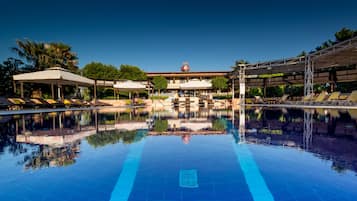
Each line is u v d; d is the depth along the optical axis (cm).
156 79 2838
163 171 308
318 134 548
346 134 542
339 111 1100
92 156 372
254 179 274
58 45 2389
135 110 1569
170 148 433
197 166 327
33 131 609
